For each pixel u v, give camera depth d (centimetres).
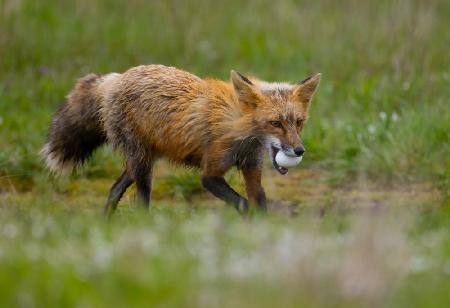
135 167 1641
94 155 2028
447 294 884
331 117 2261
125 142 1647
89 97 1697
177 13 2825
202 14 2902
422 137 2022
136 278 868
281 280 869
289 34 2841
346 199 1842
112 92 1648
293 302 827
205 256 951
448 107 2161
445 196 1741
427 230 1197
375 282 848
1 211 1474
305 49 2711
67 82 2462
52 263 922
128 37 2727
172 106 1560
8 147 2086
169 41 2714
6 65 2542
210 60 2675
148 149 1630
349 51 2602
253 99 1480
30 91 2403
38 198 1783
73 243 1024
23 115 2283
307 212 1595
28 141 2103
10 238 1050
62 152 1727
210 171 1538
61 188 1942
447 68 2455
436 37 2689
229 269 907
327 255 968
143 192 1648
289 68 2633
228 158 1523
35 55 2597
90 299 829
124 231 1080
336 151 2088
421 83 2327
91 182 2011
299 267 869
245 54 2738
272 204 1842
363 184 1892
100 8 2919
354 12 2833
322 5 3002
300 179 2020
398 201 1783
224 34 2839
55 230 1116
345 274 862
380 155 1992
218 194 1531
